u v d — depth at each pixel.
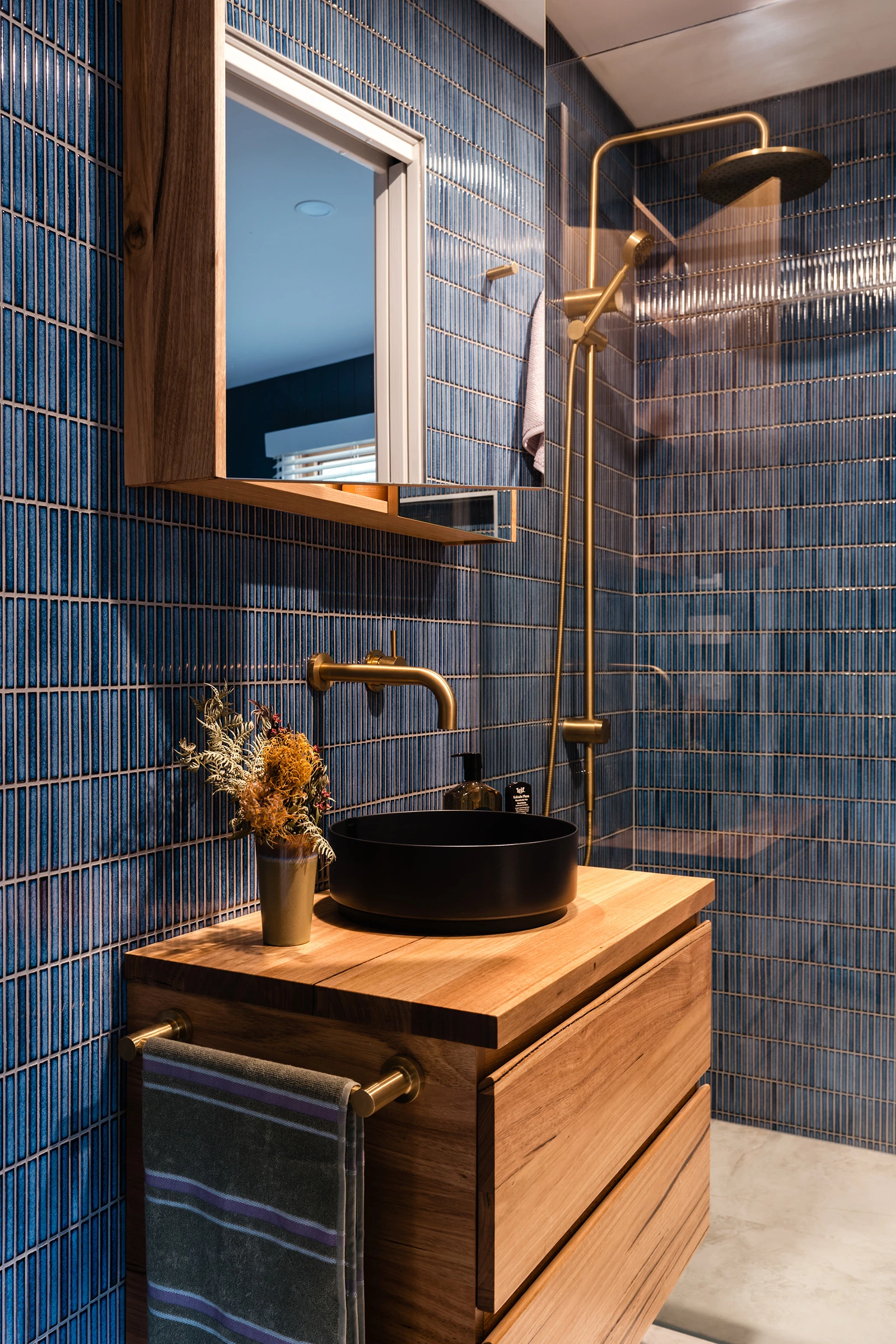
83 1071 1.04
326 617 1.45
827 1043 1.53
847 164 1.55
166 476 1.09
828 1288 1.49
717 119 1.66
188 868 1.19
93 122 1.08
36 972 0.99
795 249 1.59
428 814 1.45
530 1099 0.94
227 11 1.11
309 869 1.12
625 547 1.75
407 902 1.13
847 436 1.54
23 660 0.98
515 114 1.59
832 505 1.56
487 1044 0.86
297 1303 0.89
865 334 1.53
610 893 1.41
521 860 1.14
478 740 1.92
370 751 1.57
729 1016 1.61
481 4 1.55
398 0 1.41
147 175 1.11
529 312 1.59
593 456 1.79
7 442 0.96
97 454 1.08
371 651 1.57
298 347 1.19
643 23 2.27
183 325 1.08
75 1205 1.03
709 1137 1.55
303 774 1.12
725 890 1.64
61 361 1.03
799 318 1.59
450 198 1.46
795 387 1.59
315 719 1.42
